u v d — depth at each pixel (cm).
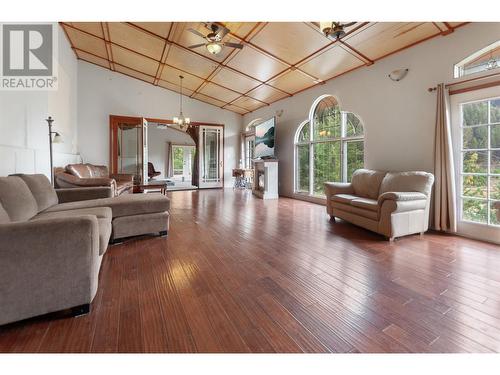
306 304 172
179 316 158
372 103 458
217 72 630
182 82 752
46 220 148
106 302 173
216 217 452
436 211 345
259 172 774
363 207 351
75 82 674
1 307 136
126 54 624
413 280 207
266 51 484
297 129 680
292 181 702
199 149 918
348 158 543
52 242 147
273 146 724
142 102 798
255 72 586
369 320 155
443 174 338
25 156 372
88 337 138
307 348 132
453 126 339
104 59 683
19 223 142
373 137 456
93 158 731
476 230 323
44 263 146
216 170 948
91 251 158
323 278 212
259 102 804
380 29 361
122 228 298
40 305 145
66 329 144
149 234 340
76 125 687
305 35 410
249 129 944
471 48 321
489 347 132
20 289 140
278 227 383
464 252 274
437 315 159
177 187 963
